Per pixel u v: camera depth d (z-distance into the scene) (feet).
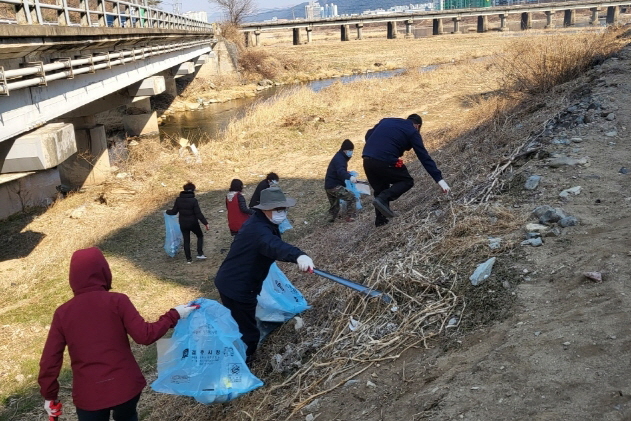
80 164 47.14
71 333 10.97
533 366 10.51
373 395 11.99
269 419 13.19
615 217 15.94
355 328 15.02
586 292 12.43
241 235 15.05
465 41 206.28
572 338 10.93
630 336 10.48
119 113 81.20
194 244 33.42
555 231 15.56
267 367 15.84
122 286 27.58
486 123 37.35
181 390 13.25
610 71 35.12
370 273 17.48
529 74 43.06
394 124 22.50
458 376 11.09
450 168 29.43
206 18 125.80
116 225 36.65
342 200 31.99
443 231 18.38
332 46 218.38
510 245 15.44
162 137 71.46
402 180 22.89
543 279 13.69
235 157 51.31
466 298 14.06
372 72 141.90
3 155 29.12
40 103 31.71
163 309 25.02
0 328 24.06
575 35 74.90
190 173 47.32
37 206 43.21
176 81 117.80
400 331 13.91
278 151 53.11
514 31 262.26
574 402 9.32
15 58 29.43
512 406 9.68
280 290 17.21
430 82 87.45
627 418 8.66
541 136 25.07
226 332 13.65
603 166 19.90
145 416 17.43
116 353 11.18
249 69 135.95
